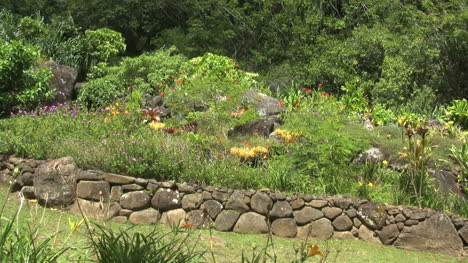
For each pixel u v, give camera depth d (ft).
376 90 51.62
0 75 35.70
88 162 25.18
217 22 71.77
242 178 25.49
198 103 36.99
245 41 72.59
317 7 69.26
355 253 22.09
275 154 29.09
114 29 73.67
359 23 66.18
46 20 69.15
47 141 26.86
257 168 27.25
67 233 19.08
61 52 50.19
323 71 57.06
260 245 21.99
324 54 60.29
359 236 24.11
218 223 23.65
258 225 23.79
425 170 26.81
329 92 57.21
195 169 25.46
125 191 24.06
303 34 65.72
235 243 21.84
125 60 45.32
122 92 41.57
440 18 57.41
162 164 25.08
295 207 24.08
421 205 25.32
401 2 65.62
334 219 24.12
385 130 35.19
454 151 31.24
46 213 22.67
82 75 51.93
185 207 23.90
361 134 30.55
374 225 24.04
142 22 74.90
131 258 10.37
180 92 37.09
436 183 28.58
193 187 24.16
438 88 54.90
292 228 23.88
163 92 41.14
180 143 28.22
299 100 43.47
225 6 72.43
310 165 26.40
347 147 27.58
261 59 67.51
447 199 26.76
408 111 48.52
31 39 51.62
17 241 10.24
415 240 23.61
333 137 27.37
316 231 23.93
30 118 30.01
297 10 71.56
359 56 57.21
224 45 72.13
